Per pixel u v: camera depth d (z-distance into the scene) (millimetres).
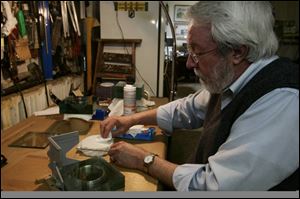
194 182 743
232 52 742
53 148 810
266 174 642
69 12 2145
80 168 775
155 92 2244
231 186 659
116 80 2119
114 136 1123
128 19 2332
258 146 643
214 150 782
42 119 1371
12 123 1463
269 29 726
